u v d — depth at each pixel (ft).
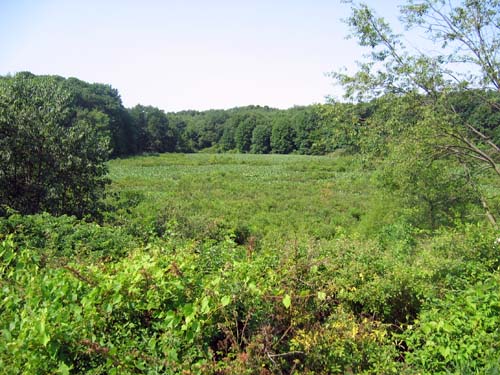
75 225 25.70
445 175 32.89
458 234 21.07
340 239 19.85
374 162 32.42
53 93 39.96
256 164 193.36
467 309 12.23
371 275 15.80
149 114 279.08
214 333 10.22
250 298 10.51
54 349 8.68
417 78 28.71
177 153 268.82
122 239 23.88
